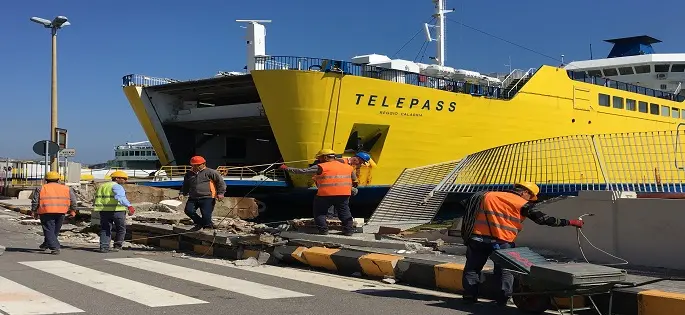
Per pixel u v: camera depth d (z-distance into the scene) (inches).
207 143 1068.5
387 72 830.5
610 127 1182.3
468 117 921.5
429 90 863.1
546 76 1053.8
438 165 710.5
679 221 293.9
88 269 350.3
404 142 848.9
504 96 993.5
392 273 320.5
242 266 376.5
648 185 551.8
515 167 637.9
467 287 258.8
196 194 447.8
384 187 840.9
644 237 305.7
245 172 939.3
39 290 279.7
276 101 773.3
